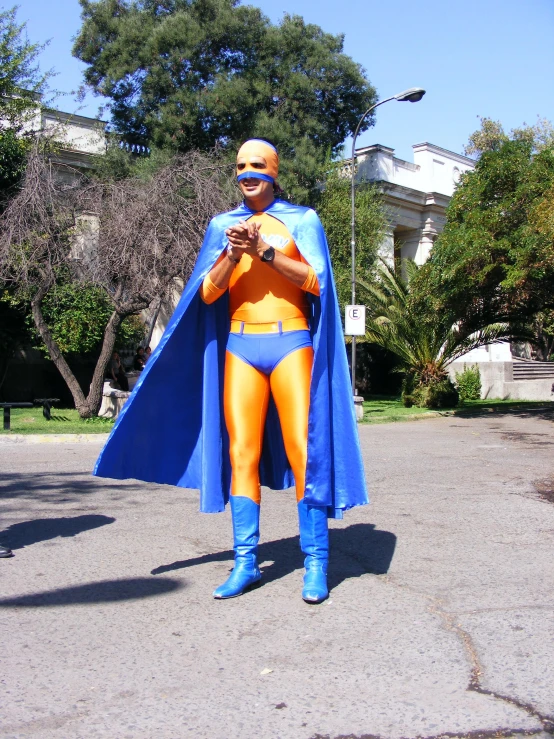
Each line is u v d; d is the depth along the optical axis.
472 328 20.80
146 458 4.34
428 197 30.41
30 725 2.69
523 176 17.03
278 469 4.47
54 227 13.66
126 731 2.65
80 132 21.53
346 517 6.34
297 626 3.67
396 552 5.12
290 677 3.08
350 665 3.19
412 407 20.97
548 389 25.55
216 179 14.42
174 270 13.78
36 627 3.69
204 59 22.55
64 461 10.18
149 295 14.01
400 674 3.10
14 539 5.55
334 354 4.15
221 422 4.41
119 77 21.81
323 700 2.87
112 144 21.86
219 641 3.48
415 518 6.29
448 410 19.81
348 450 4.13
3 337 18.84
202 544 5.37
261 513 6.59
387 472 9.08
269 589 4.27
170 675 3.11
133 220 13.30
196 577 4.52
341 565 4.79
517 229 16.91
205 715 2.76
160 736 2.61
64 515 6.46
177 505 6.95
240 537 4.21
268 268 4.10
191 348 4.35
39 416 16.03
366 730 2.64
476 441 12.88
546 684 3.00
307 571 4.12
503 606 3.96
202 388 4.35
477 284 18.05
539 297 18.48
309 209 4.20
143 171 19.80
